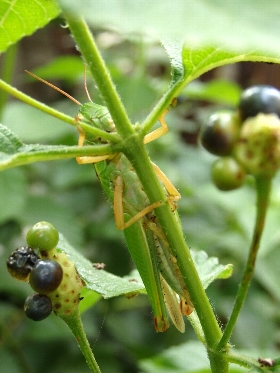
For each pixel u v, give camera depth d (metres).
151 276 0.10
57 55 0.46
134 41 0.27
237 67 0.44
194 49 0.07
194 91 0.27
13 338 0.24
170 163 0.29
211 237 0.27
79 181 0.28
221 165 0.06
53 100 0.44
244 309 0.26
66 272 0.08
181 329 0.11
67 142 0.28
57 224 0.25
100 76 0.07
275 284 0.24
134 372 0.26
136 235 0.10
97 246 0.27
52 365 0.24
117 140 0.07
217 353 0.07
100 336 0.27
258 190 0.06
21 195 0.23
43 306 0.08
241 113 0.06
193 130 0.38
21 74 0.44
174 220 0.07
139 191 0.11
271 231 0.20
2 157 0.07
